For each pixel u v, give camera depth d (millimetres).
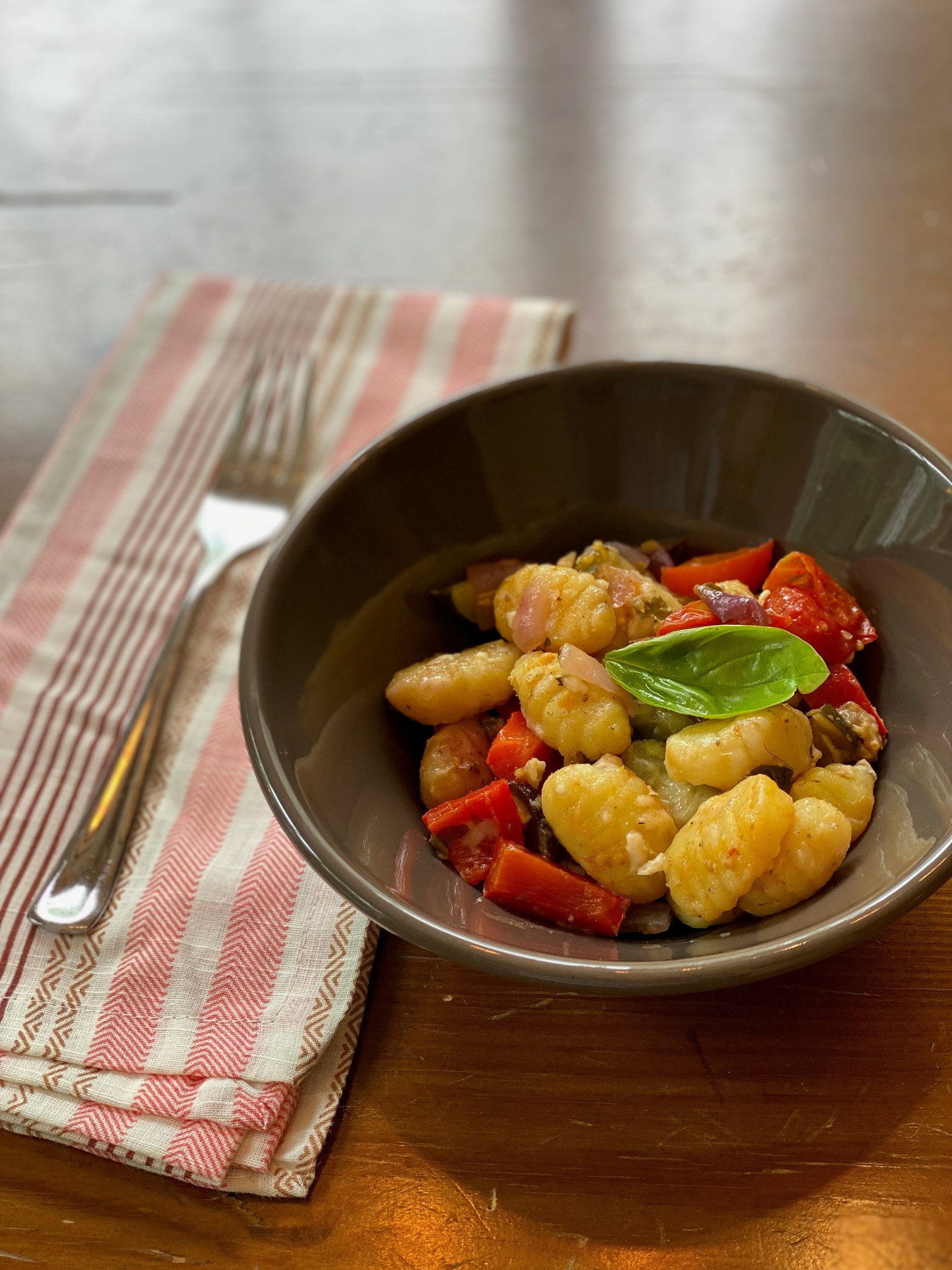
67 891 386
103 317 552
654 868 347
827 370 493
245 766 414
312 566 386
